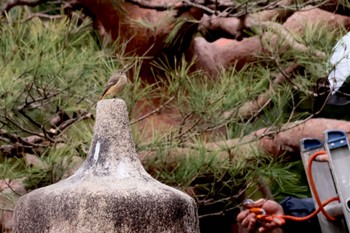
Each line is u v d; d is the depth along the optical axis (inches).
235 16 424.5
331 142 310.5
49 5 495.5
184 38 447.8
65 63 361.1
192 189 382.9
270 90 393.4
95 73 371.2
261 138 398.0
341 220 325.1
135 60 416.8
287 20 433.7
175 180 368.5
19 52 366.6
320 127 405.1
